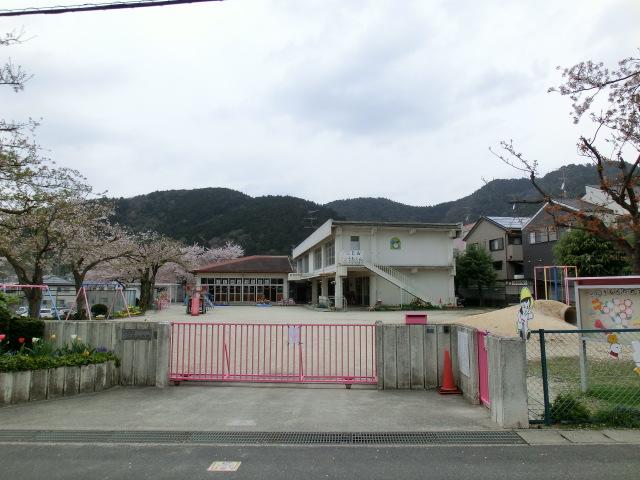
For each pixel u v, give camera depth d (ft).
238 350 40.86
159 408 21.53
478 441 16.63
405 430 18.03
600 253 78.28
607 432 17.33
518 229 131.64
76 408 21.56
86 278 119.85
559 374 27.61
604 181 29.37
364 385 26.23
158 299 125.39
